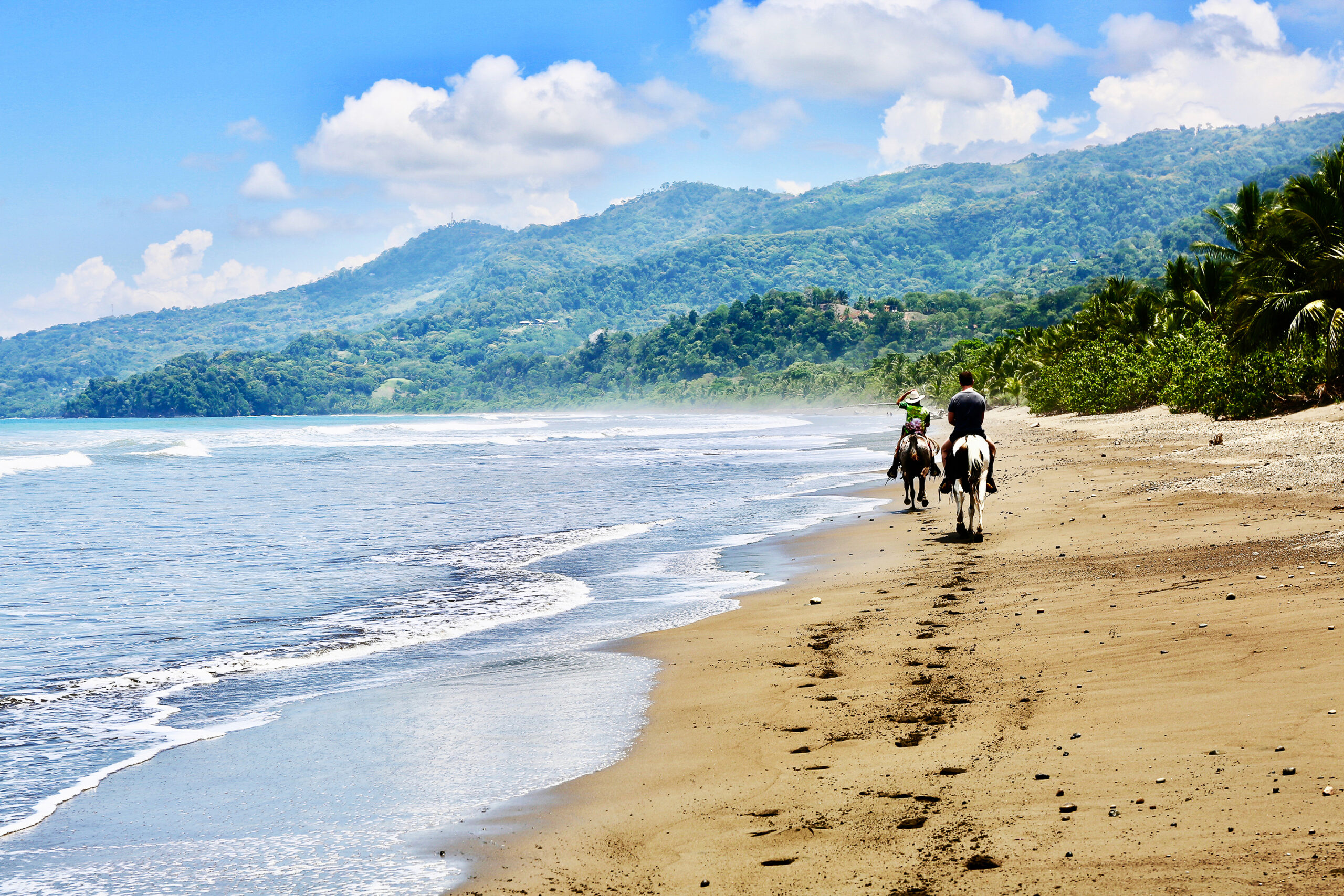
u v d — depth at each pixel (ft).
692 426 346.33
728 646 31.04
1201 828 14.30
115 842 16.98
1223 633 25.59
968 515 58.23
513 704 25.32
